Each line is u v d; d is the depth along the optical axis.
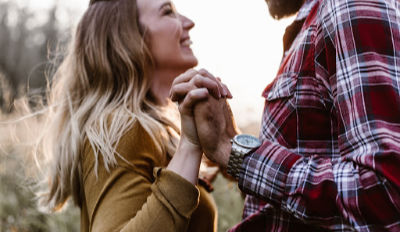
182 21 1.71
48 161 1.64
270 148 1.02
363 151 0.89
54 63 1.86
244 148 1.05
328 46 1.00
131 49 1.55
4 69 18.38
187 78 1.17
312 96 1.04
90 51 1.58
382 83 0.90
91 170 1.33
